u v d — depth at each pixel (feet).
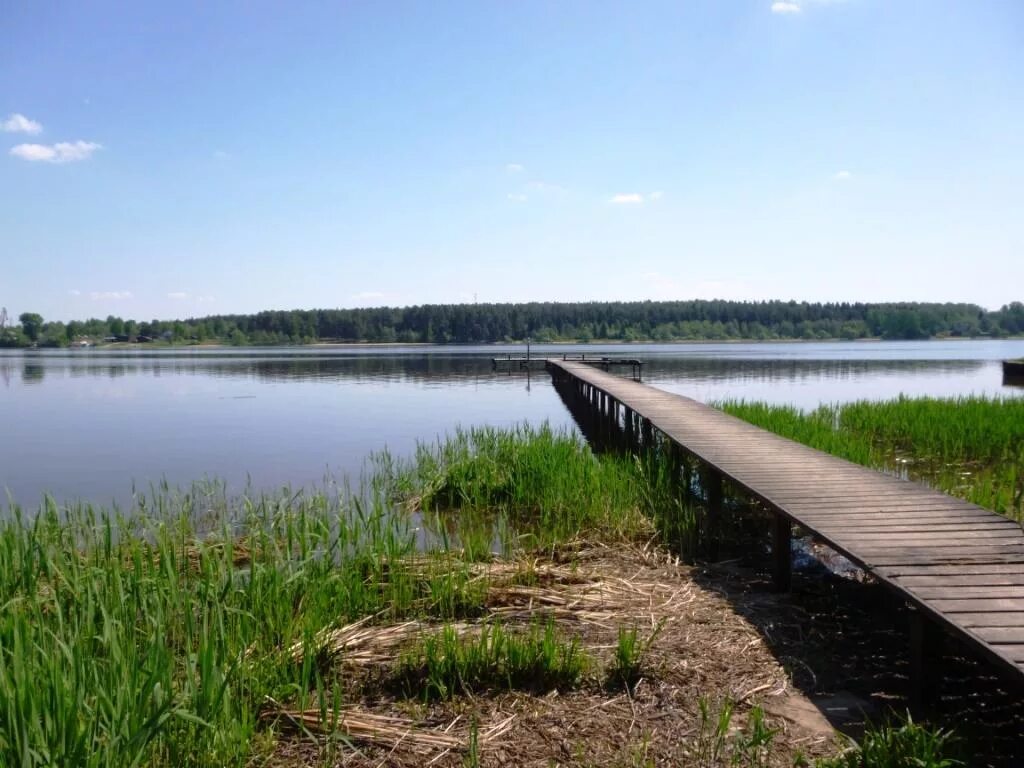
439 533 24.73
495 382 111.65
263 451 48.26
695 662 13.88
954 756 10.47
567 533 24.67
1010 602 12.08
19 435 56.90
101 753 9.79
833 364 158.20
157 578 15.52
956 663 14.14
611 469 30.48
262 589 16.34
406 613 16.80
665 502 26.96
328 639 14.37
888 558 14.39
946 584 12.94
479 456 35.68
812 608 17.08
